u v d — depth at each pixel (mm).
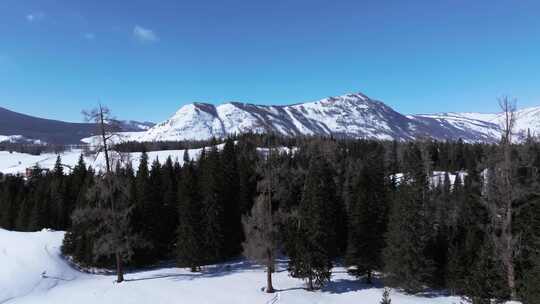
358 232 36875
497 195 30391
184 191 42219
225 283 34219
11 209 70062
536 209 30484
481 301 23406
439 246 35844
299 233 32750
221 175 48812
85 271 40438
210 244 42406
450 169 123875
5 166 187375
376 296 31562
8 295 31766
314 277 32562
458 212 41250
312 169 35562
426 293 33156
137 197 44875
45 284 34562
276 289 32344
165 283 34281
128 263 42781
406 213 33219
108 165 34781
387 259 33938
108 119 34594
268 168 34562
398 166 109875
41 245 42719
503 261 28438
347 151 127438
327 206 33938
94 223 40750
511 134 29766
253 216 32812
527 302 25969
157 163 71000
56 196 65000
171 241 48094
